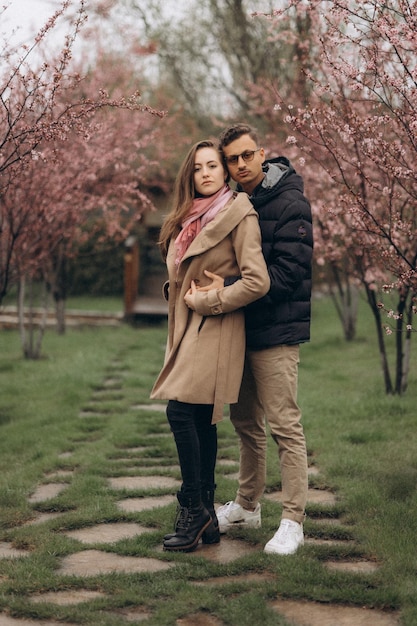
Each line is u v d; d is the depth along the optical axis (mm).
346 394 8305
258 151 3893
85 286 23906
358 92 5551
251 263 3703
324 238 9156
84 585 3447
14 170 5699
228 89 14703
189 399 3797
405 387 8047
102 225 14234
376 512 4316
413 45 4488
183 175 3957
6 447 6645
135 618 3119
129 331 16812
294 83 10117
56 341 15016
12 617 3150
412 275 5184
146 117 11891
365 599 3203
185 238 3936
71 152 9398
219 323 3840
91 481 5281
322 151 8625
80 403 8578
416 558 3594
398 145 5055
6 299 22406
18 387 9773
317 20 6371
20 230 8930
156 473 5555
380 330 8109
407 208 6875
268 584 3352
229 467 5504
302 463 3816
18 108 5645
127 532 4266
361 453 5719
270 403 3850
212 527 3973
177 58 15328
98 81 12352
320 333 14656
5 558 3818
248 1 13477
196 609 3158
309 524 4145
